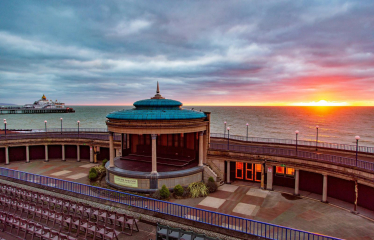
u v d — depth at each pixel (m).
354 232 18.08
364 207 22.38
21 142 40.09
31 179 27.91
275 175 29.39
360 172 21.11
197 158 31.86
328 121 161.38
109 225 19.09
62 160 42.50
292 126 132.88
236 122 155.88
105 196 23.14
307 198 25.19
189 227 18.23
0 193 24.64
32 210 19.98
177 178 26.44
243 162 29.95
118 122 27.97
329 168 23.69
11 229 18.14
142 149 33.59
